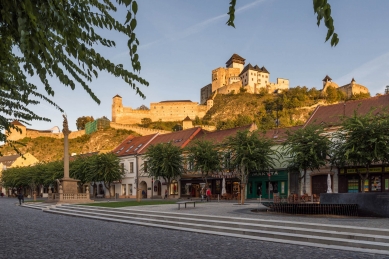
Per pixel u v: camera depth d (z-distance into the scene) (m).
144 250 10.50
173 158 47.53
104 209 25.34
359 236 11.58
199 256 9.51
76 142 135.75
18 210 33.06
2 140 10.09
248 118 126.94
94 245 11.53
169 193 49.72
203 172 44.06
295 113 144.50
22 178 77.75
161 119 157.38
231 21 3.56
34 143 138.50
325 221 15.00
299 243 11.65
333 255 9.66
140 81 5.86
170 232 15.34
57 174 62.75
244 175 35.62
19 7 3.95
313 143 33.59
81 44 4.75
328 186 34.62
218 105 164.12
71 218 23.55
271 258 9.22
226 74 185.88
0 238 13.27
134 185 59.12
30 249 10.70
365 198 17.84
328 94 153.88
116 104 150.50
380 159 29.20
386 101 37.62
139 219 19.80
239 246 11.27
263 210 21.52
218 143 44.53
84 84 5.83
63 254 9.87
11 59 6.32
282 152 41.38
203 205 29.38
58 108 8.57
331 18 3.18
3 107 9.13
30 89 7.94
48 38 4.93
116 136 129.12
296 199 30.14
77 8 4.77
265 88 172.12
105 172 54.62
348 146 29.77
